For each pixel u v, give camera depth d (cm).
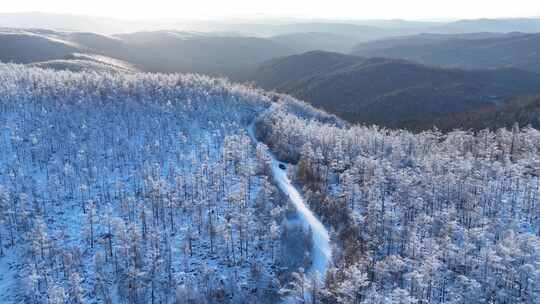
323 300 8131
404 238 9975
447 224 9944
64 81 19625
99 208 11644
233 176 13375
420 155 15612
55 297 8138
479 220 10719
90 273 9494
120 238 9656
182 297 8569
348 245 10069
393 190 12850
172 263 9731
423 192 12012
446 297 8238
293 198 12900
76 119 16000
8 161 13138
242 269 9625
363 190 12094
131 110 17612
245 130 18938
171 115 17862
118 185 12106
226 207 11669
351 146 15938
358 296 8006
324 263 9856
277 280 9206
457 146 16238
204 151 15012
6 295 8950
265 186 11962
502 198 12025
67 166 12300
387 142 16662
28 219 10594
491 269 8438
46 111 16188
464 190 12044
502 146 16075
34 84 18762
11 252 10075
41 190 12156
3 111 15712
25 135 14538
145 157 14300
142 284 8881
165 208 11406
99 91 18688
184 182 12219
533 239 8794
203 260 9906
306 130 17188
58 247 9906
